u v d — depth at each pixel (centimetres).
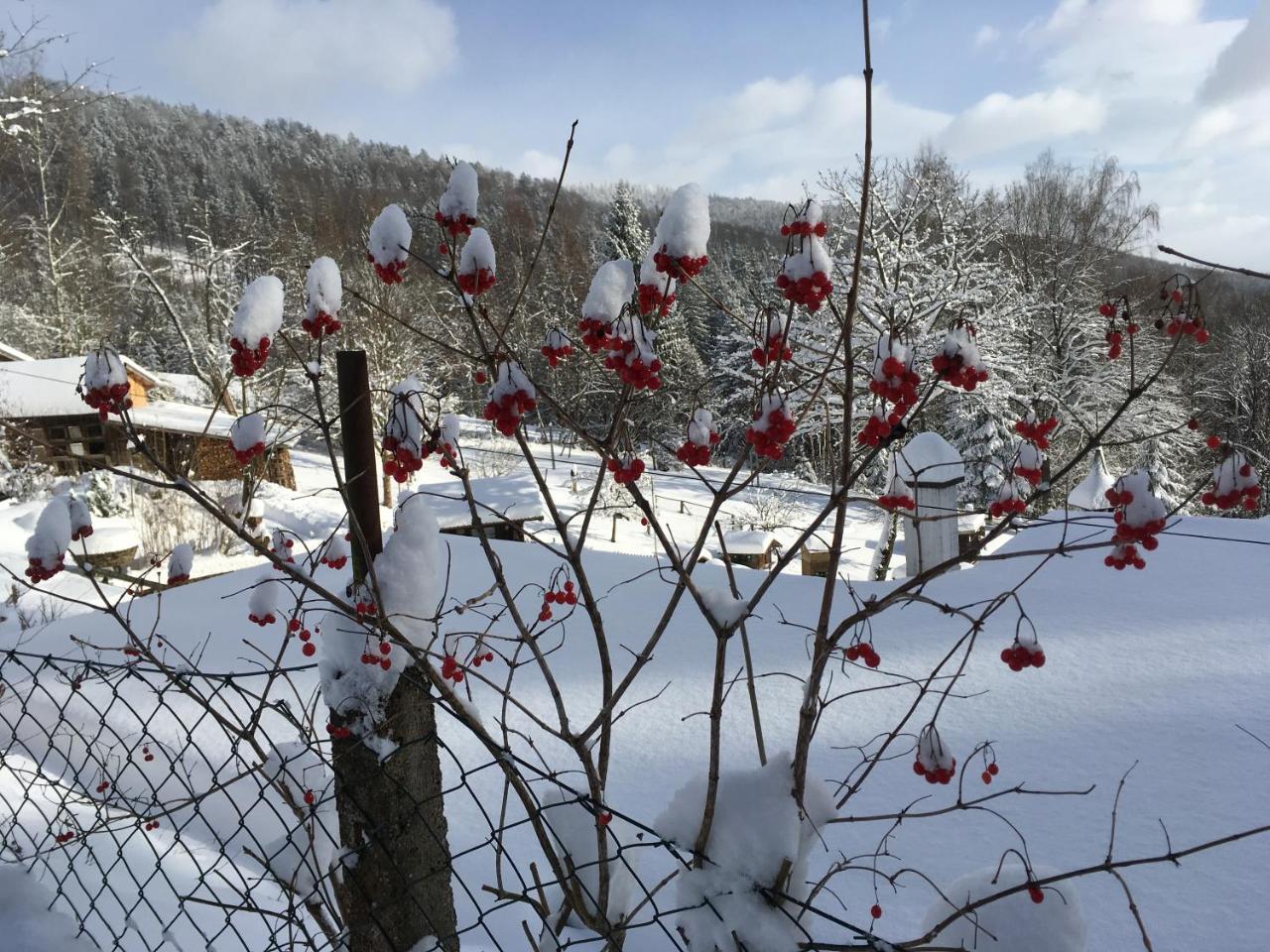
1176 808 258
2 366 2103
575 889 140
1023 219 2012
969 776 288
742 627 146
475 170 137
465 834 293
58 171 2528
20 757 343
